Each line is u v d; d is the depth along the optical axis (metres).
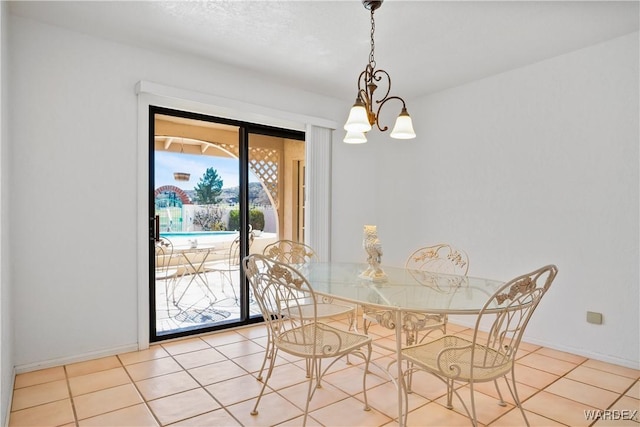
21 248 2.48
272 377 2.51
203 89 3.23
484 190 3.59
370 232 2.39
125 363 2.70
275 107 3.71
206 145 3.62
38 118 2.54
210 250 3.68
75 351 2.69
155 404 2.13
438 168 3.99
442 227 3.95
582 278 2.94
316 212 4.01
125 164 2.89
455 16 2.46
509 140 3.40
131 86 2.91
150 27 2.63
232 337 3.31
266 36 2.76
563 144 3.05
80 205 2.71
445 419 2.02
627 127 2.72
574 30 2.65
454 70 3.40
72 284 2.68
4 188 1.98
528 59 3.15
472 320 3.72
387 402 2.20
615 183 2.78
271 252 3.17
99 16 2.48
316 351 1.93
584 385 2.42
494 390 2.36
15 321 2.47
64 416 2.00
